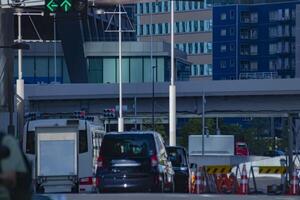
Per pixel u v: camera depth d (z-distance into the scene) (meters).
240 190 77.69
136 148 63.00
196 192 78.38
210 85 180.50
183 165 80.56
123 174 62.56
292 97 175.75
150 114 199.00
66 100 195.25
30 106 194.25
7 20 105.50
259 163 122.62
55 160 76.25
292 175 75.94
